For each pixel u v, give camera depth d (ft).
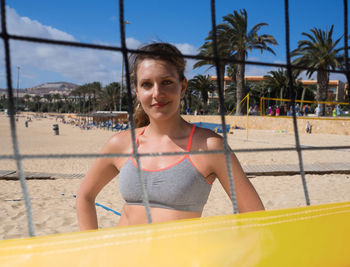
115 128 108.68
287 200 16.63
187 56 3.00
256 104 120.88
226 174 3.80
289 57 3.44
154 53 2.87
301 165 3.37
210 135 3.93
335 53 75.20
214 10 3.08
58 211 15.17
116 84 187.83
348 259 3.01
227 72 142.00
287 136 61.93
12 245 2.26
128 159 4.09
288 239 2.83
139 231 2.48
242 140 53.42
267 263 2.70
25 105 483.92
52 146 49.67
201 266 2.52
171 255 2.48
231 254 2.61
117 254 2.39
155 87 3.72
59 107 396.37
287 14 3.39
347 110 95.71
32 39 2.39
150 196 3.86
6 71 2.34
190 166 3.81
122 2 2.77
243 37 82.74
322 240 2.93
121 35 2.80
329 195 17.51
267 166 25.27
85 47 2.64
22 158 2.36
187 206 3.84
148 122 4.90
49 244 2.30
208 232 2.63
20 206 15.88
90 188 4.46
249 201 3.81
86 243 2.35
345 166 24.86
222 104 3.12
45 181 22.47
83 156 2.55
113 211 14.89
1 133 79.41
